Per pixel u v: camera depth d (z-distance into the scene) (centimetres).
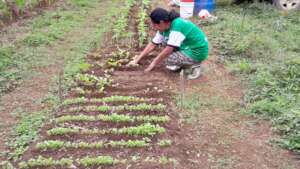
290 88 303
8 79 331
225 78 333
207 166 224
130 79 331
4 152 238
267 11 502
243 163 227
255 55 373
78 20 492
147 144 241
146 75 338
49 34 430
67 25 468
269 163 227
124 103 291
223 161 228
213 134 254
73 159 229
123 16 479
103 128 259
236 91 311
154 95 302
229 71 342
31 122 269
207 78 334
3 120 273
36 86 321
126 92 309
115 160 225
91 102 293
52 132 253
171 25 320
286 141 242
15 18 496
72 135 252
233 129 259
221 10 520
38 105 292
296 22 470
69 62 363
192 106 286
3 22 476
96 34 437
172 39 319
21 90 314
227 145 243
